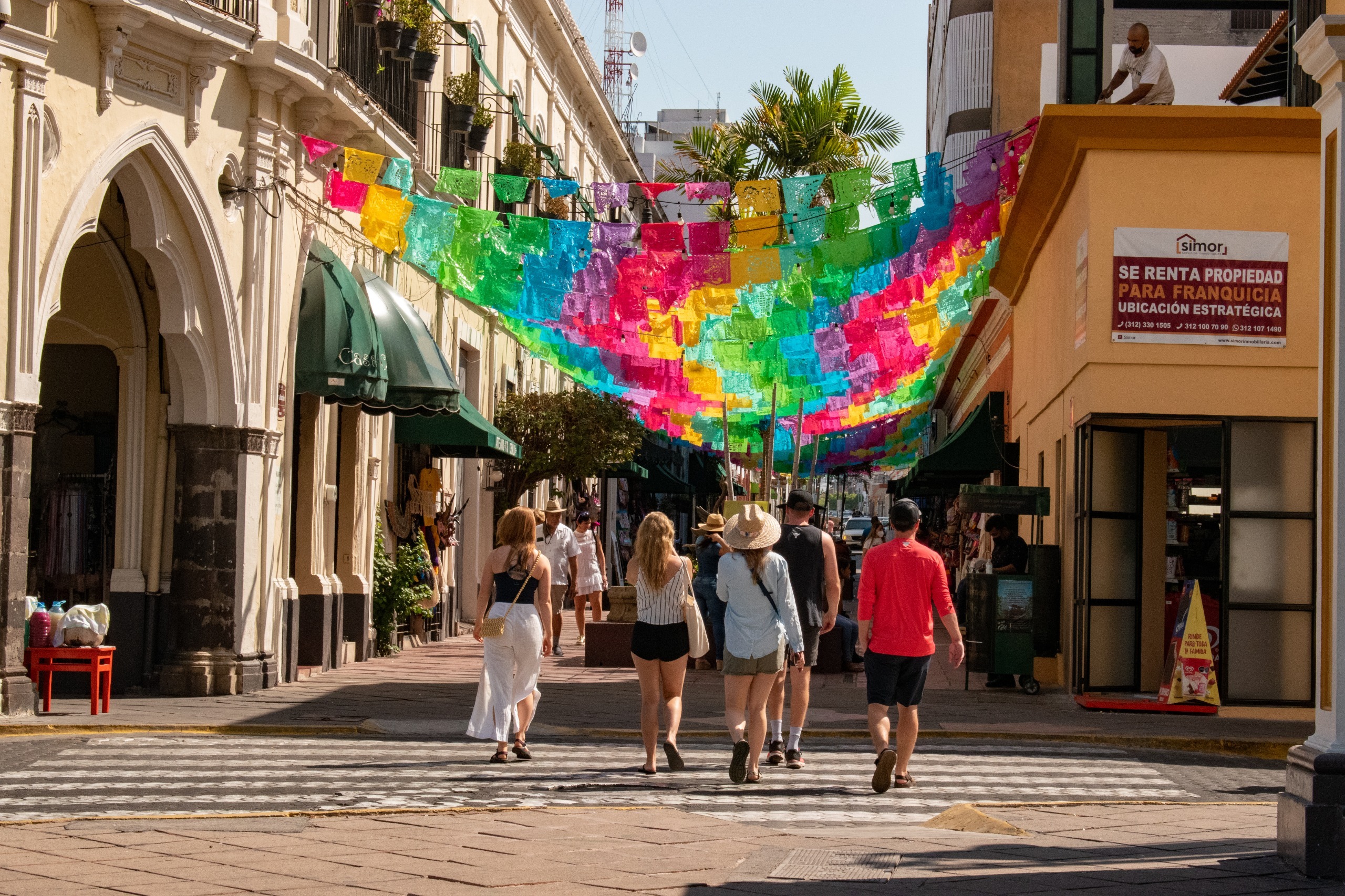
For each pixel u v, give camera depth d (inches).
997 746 462.6
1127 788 377.1
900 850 266.8
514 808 314.3
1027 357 823.7
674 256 563.5
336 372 606.9
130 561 557.3
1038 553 638.5
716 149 1259.2
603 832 285.4
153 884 229.8
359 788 344.8
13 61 434.0
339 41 637.9
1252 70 781.3
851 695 613.0
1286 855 260.4
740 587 373.7
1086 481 583.2
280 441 587.8
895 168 528.7
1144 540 606.9
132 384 559.8
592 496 1387.8
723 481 1642.5
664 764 402.3
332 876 237.8
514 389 1149.7
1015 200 688.4
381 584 759.7
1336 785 252.7
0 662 445.7
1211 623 590.6
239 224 557.6
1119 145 557.3
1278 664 545.3
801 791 358.3
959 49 1401.3
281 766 378.6
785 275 549.6
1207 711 544.1
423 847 266.1
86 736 428.8
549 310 633.6
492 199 963.3
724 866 249.1
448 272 625.9
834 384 969.5
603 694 590.9
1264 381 553.0
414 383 666.8
